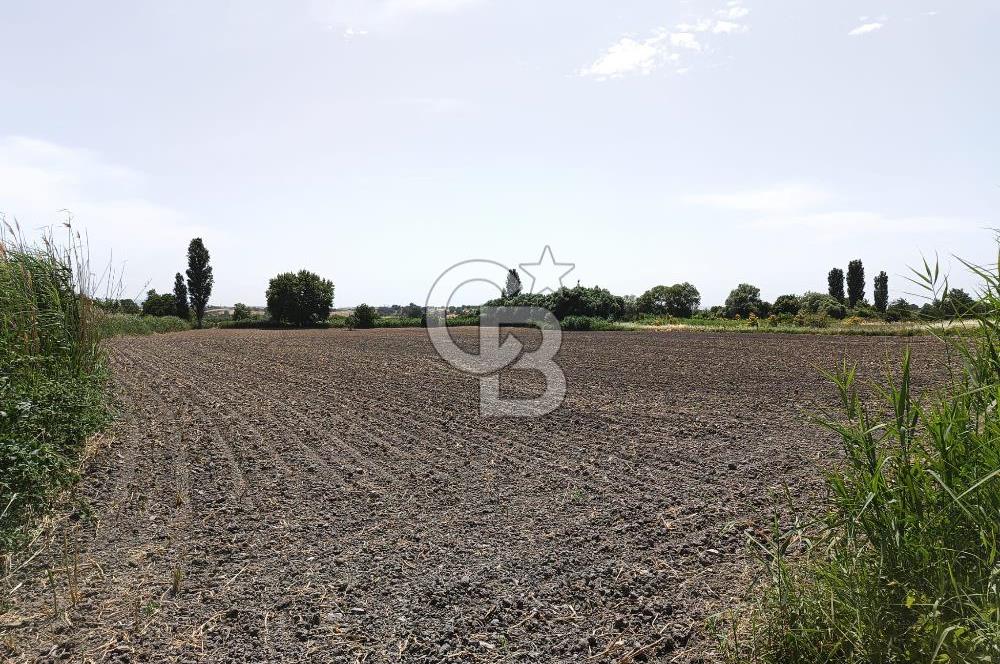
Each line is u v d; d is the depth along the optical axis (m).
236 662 2.87
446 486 5.33
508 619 3.21
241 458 6.20
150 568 3.81
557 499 4.96
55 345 6.63
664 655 2.88
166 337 28.91
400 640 3.04
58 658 2.91
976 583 2.33
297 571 3.77
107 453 6.21
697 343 20.42
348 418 8.16
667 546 3.99
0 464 4.46
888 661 2.36
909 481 2.54
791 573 3.08
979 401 2.65
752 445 6.30
